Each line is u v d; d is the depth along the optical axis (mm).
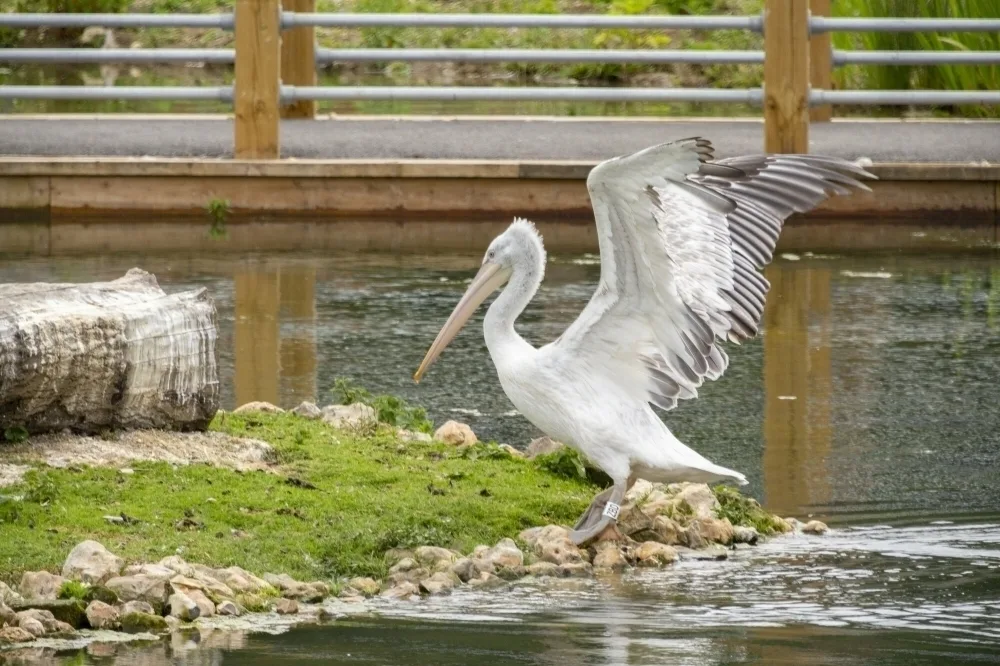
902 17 27047
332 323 16594
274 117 21984
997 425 13328
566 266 19500
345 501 10219
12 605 8320
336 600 8953
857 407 13898
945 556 9898
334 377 14508
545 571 9562
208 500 9953
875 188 22391
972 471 11992
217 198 21734
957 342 16203
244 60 21875
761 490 11508
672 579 9477
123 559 8898
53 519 9422
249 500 10062
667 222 10227
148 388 10906
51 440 10570
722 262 10219
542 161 22109
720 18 22062
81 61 21812
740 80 33219
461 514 10234
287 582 9008
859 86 29812
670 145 8859
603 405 10086
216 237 21016
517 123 24172
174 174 21641
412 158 22531
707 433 13125
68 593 8492
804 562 9820
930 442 12812
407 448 11695
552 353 10172
